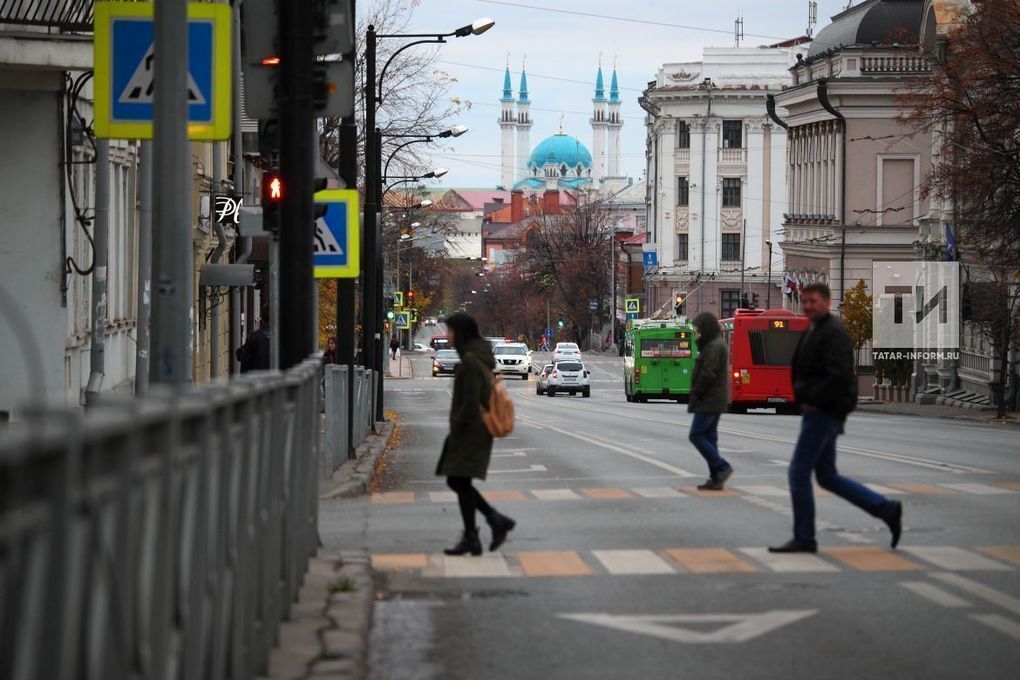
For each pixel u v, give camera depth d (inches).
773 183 4943.4
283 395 364.8
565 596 450.3
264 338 1234.6
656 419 1900.8
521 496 775.7
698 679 336.8
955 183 1852.9
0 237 873.5
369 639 382.6
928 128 1931.6
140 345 838.5
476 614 419.8
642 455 1115.9
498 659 358.9
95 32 491.5
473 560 526.6
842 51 3326.8
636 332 2866.6
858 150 3302.2
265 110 534.6
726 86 4916.3
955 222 1963.6
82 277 971.3
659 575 490.3
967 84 1813.5
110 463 175.8
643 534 602.2
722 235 4975.4
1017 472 907.4
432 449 1257.4
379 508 725.3
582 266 6284.5
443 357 4372.5
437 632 393.1
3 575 140.1
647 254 4854.8
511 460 1067.3
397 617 414.6
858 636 387.2
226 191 1585.9
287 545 386.0
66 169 884.0
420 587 466.9
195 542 236.2
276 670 329.7
